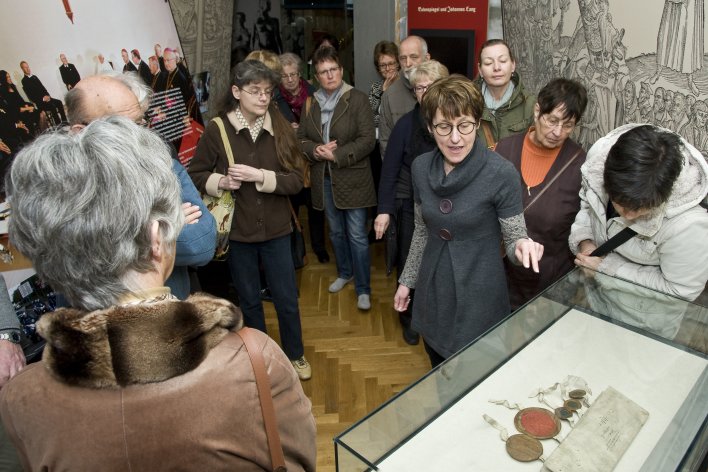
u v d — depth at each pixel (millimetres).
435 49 3615
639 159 1282
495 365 1264
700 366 1214
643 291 1362
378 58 3529
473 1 3525
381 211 2680
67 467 654
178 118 2896
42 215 652
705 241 1386
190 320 665
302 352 2607
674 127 1855
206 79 3738
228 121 2188
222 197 2191
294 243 3705
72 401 649
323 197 3248
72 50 2148
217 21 3934
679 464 952
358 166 3035
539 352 1305
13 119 1813
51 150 676
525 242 1490
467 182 1515
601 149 1686
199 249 1483
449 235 1588
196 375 667
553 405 1125
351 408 2410
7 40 1847
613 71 2229
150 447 649
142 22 2664
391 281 3572
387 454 1009
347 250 3441
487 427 1073
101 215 652
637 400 1128
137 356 630
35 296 1795
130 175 679
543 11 2906
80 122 1400
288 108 3668
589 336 1353
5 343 1457
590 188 1681
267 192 2197
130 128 740
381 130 3088
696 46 1700
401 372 2648
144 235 691
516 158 2062
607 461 980
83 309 685
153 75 2705
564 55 2689
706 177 1372
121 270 680
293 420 788
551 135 1896
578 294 1462
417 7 3604
